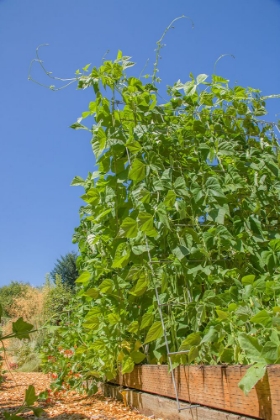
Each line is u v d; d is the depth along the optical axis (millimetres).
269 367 1274
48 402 3357
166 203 2092
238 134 2836
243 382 1258
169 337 2137
